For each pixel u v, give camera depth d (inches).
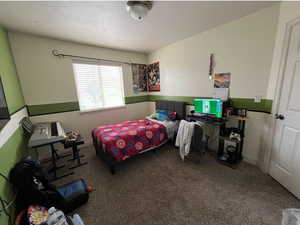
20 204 51.1
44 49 101.7
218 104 90.6
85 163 97.2
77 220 47.9
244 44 81.8
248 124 86.5
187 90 122.7
